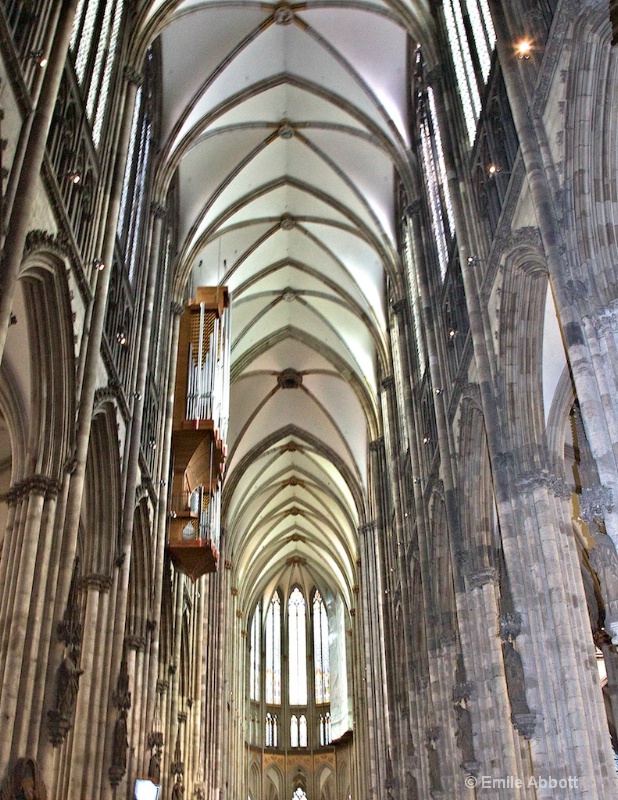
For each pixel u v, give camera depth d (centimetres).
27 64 1341
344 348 4062
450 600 2392
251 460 4744
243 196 3281
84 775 1717
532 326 1620
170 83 2655
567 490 1577
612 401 1135
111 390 1897
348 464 4694
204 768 3638
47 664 1402
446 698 2316
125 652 2250
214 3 2480
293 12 2611
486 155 1822
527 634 1473
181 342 3003
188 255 3077
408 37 2652
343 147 3083
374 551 4331
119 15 2097
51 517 1488
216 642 4234
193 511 2738
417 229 2602
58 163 1555
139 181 2417
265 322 4062
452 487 2112
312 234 3572
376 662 4069
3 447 2053
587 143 1302
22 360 1588
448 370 2239
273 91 2930
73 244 1573
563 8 1337
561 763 1347
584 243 1279
